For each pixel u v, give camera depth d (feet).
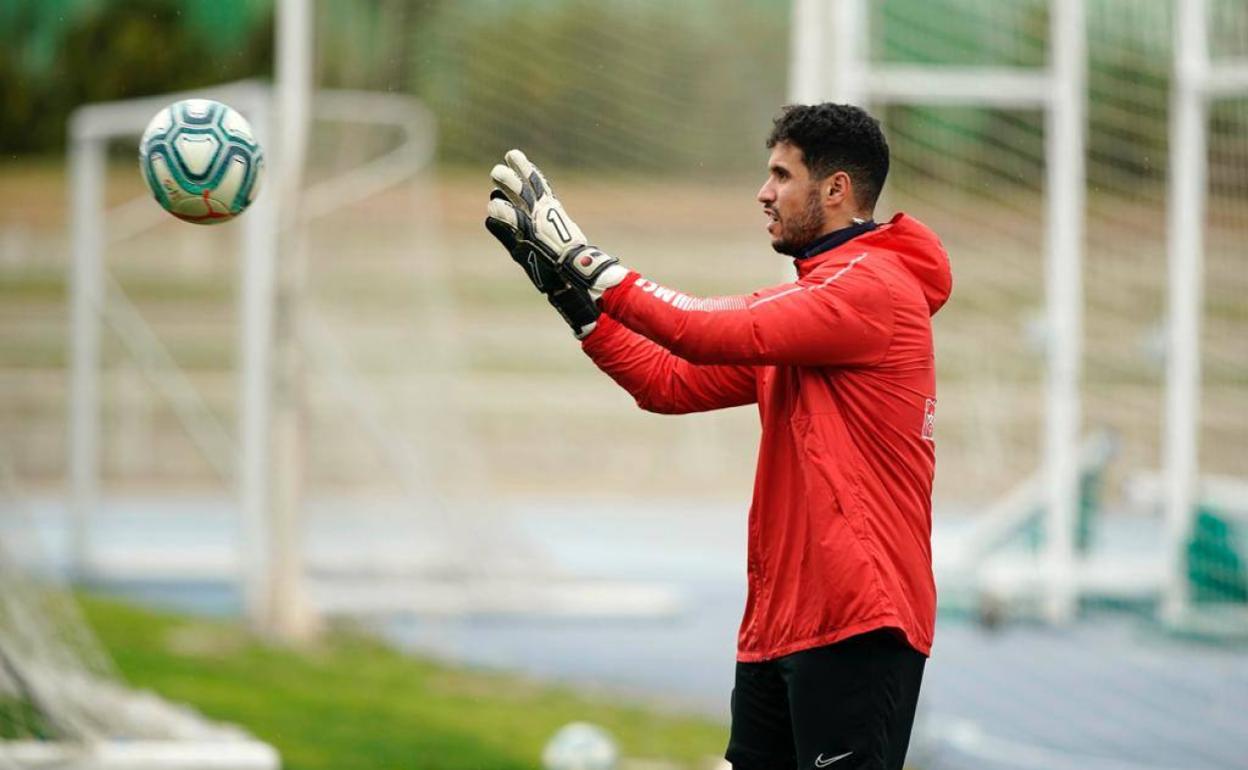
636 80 155.33
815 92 95.71
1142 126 146.10
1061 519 143.54
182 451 226.17
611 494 229.86
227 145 50.14
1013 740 104.27
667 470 239.30
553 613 146.82
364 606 138.72
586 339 47.80
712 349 43.27
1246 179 140.15
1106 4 143.54
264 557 130.93
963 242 163.43
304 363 131.13
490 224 45.19
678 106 156.66
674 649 134.82
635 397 49.16
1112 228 157.38
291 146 125.70
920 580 44.93
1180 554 139.74
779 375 46.21
